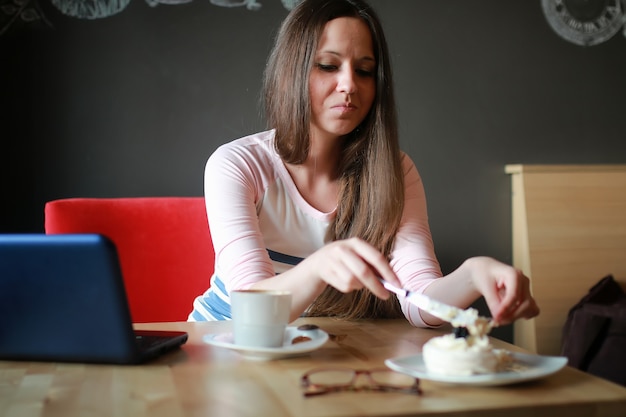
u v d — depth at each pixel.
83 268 0.93
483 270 1.18
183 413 0.75
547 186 2.91
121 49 2.63
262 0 2.74
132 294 1.91
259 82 2.74
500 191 2.98
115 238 1.91
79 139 2.60
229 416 0.74
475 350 0.88
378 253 1.06
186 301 1.95
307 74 1.49
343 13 1.50
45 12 2.57
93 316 0.95
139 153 2.65
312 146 1.58
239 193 1.49
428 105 2.91
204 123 2.70
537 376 0.86
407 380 0.89
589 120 3.08
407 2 2.88
